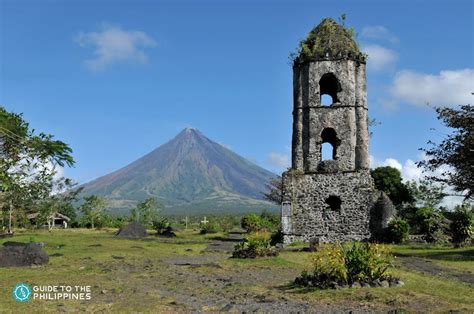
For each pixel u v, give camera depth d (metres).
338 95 31.83
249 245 22.56
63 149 27.95
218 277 16.86
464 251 24.42
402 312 10.60
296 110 32.41
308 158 31.52
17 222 39.81
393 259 20.62
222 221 67.12
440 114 23.09
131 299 12.67
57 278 16.30
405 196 45.78
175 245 32.47
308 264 20.08
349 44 32.66
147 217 71.38
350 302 11.87
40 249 20.50
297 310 11.22
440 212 35.00
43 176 13.93
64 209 69.25
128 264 20.61
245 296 13.10
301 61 32.47
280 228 31.28
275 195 56.03
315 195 30.84
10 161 12.85
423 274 16.59
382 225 29.92
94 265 20.14
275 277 16.75
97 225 66.56
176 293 13.68
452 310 10.70
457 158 22.58
